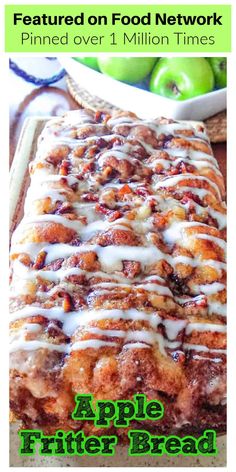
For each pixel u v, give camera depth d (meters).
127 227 0.41
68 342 0.37
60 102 0.62
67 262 0.40
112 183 0.45
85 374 0.36
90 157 0.47
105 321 0.37
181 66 0.58
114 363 0.36
